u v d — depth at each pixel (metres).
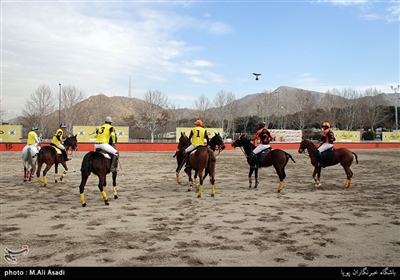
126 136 37.66
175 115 57.69
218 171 18.09
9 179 14.09
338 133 45.00
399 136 47.41
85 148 34.19
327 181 14.18
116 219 7.48
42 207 8.71
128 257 5.12
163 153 33.25
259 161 11.72
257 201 9.70
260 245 5.73
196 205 9.09
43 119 47.09
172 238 6.09
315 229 6.75
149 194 10.80
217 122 55.56
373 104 66.19
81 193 8.81
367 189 12.01
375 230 6.70
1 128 34.94
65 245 5.66
